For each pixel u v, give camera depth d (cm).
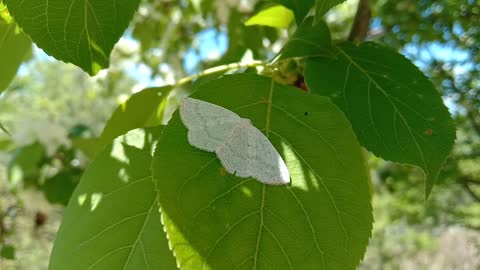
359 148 7
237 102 7
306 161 6
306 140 7
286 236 6
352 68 8
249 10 21
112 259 7
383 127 8
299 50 8
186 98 6
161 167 6
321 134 7
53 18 6
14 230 28
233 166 6
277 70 9
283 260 6
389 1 33
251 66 9
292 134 7
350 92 8
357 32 12
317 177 6
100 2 6
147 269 7
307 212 6
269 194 6
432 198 53
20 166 22
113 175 7
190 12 29
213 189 6
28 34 6
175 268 7
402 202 55
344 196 6
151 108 10
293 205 6
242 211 6
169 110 18
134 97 9
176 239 6
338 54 8
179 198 6
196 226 6
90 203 7
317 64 8
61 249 7
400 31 34
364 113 8
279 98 7
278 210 6
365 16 12
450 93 39
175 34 31
